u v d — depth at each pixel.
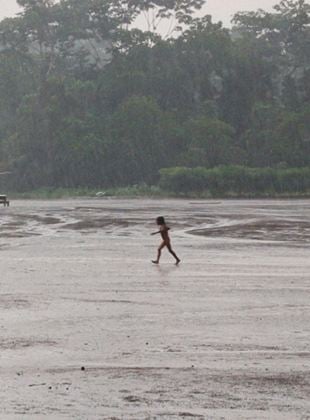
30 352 45.84
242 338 49.72
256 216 190.50
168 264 94.19
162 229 95.44
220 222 170.25
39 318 57.31
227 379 39.47
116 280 79.31
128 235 140.62
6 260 99.38
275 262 95.12
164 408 34.56
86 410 34.25
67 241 128.75
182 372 40.97
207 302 64.50
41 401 35.62
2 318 57.31
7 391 37.34
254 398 36.12
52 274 84.50
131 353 45.50
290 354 45.12
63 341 49.06
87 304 63.78
